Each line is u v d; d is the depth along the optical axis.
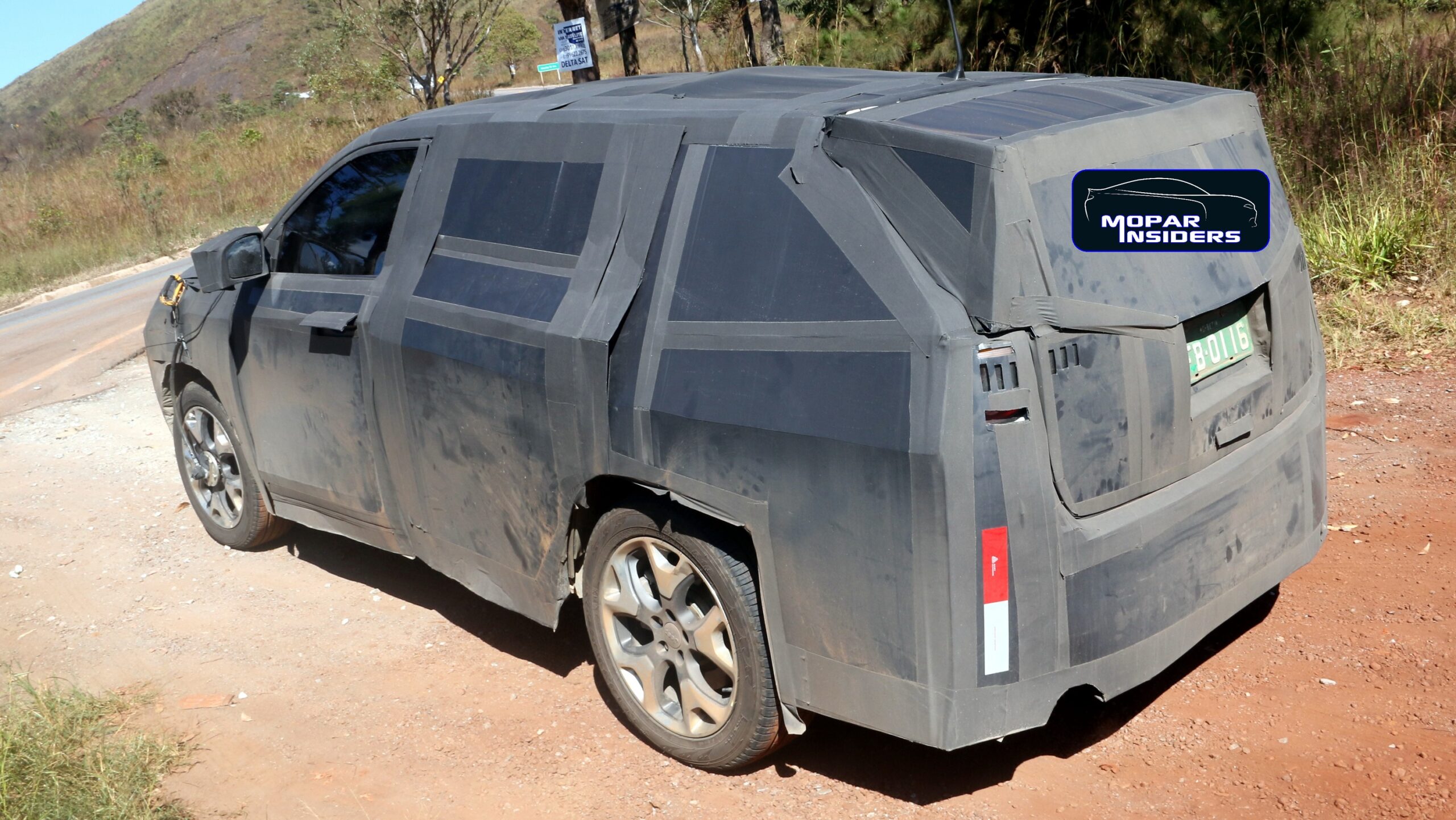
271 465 4.89
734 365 2.94
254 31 175.38
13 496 6.53
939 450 2.53
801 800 3.14
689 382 3.03
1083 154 2.74
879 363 2.65
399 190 4.16
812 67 4.20
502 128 3.83
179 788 3.48
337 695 4.01
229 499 5.50
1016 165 2.60
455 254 3.85
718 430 2.95
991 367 2.54
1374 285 6.85
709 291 3.03
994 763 3.21
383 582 4.96
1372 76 8.46
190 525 5.84
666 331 3.10
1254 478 3.12
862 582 2.74
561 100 3.88
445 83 27.73
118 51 184.50
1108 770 3.12
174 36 182.75
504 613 4.57
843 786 3.18
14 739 3.48
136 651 4.49
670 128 3.29
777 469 2.84
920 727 2.74
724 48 20.39
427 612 4.62
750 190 3.02
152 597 5.00
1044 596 2.67
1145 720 3.33
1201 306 2.91
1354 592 3.88
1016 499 2.58
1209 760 3.10
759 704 3.07
